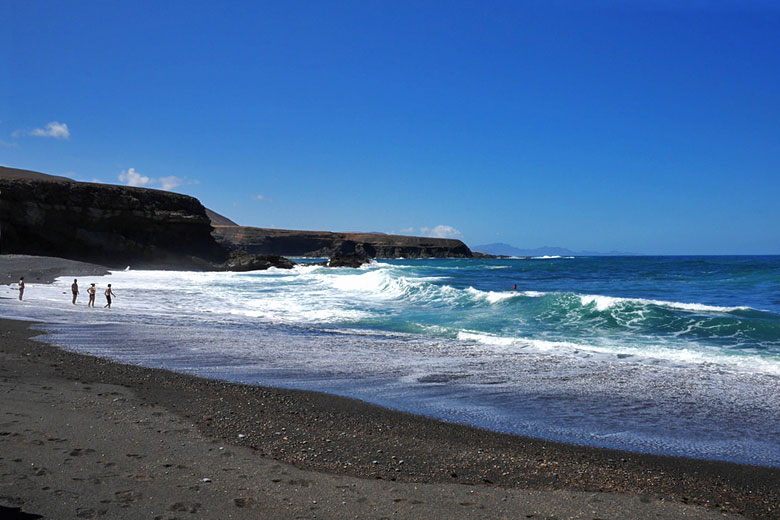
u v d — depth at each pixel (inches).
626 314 720.3
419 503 186.1
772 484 226.8
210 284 1487.5
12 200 2257.6
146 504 168.7
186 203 3024.1
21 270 1545.3
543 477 224.1
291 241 7426.2
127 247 2559.1
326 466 223.0
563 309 791.7
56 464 197.6
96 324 672.4
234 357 486.6
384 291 1206.3
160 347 526.0
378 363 472.1
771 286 1278.3
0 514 150.2
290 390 369.1
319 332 655.1
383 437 273.4
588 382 408.5
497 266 3398.1
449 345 564.4
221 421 282.2
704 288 1315.2
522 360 487.5
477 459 244.8
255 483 195.5
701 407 345.1
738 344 556.1
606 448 269.4
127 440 235.3
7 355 434.6
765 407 345.7
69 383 343.6
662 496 208.2
